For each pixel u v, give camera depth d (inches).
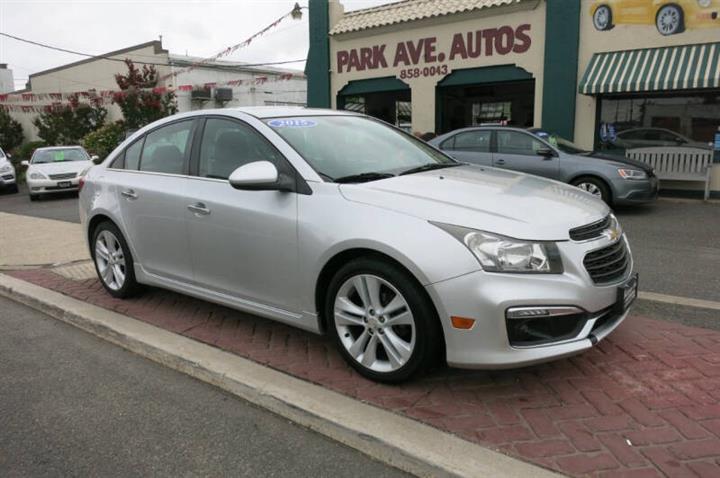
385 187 139.4
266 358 153.6
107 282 211.2
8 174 731.4
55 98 1311.5
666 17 458.9
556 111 522.0
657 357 145.3
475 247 119.6
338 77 665.6
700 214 386.3
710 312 178.9
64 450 121.0
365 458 114.7
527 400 127.7
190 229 170.2
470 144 431.2
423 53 594.6
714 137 457.1
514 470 103.4
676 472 101.7
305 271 142.4
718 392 127.6
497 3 534.6
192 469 113.0
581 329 123.9
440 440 113.0
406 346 129.5
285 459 115.2
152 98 1067.3
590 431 115.0
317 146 157.9
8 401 142.4
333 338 143.3
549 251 120.9
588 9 494.3
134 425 129.6
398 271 126.6
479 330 118.7
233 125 168.2
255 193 154.3
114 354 169.8
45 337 185.2
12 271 259.6
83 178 219.9
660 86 443.5
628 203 381.7
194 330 175.9
